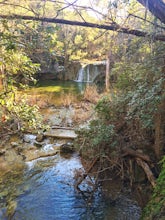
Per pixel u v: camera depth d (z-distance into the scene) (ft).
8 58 8.81
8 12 8.27
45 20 8.74
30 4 9.01
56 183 15.56
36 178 16.25
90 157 15.51
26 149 20.71
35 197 14.10
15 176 16.48
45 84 48.06
